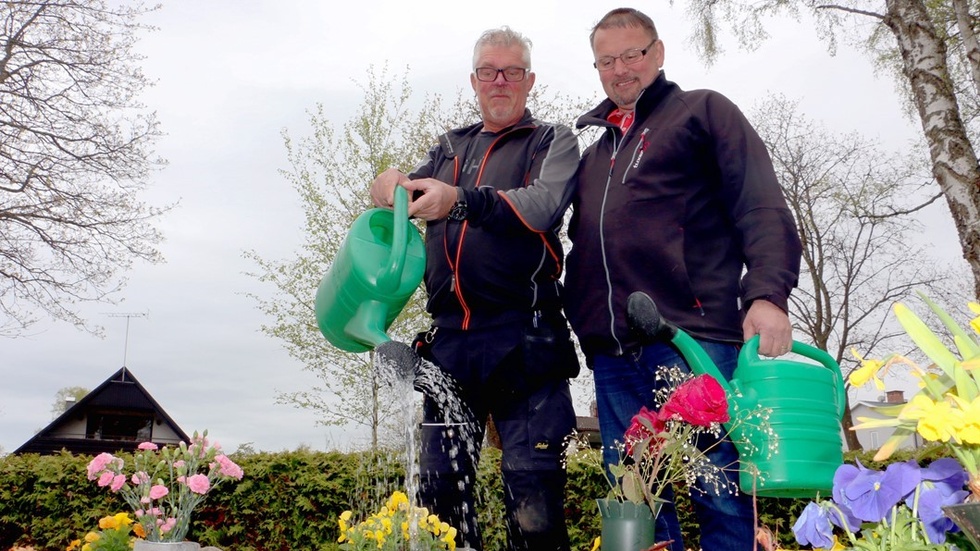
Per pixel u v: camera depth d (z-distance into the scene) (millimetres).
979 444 898
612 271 2086
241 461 5969
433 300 2336
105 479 3912
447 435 2252
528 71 2422
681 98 2170
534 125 2375
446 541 2188
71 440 25609
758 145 2029
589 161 2318
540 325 2242
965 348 1015
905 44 5238
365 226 2119
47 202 11648
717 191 2117
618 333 2061
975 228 4801
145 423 26953
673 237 2031
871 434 18219
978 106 8406
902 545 951
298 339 12312
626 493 1443
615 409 2135
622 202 2107
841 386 1725
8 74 11531
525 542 2174
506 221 2100
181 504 3881
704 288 2012
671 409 1447
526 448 2195
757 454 1604
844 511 1062
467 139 2510
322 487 5816
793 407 1599
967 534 845
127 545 3369
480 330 2234
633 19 2242
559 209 2180
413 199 2211
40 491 5945
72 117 11844
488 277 2209
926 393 1021
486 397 2270
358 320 2082
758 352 1803
